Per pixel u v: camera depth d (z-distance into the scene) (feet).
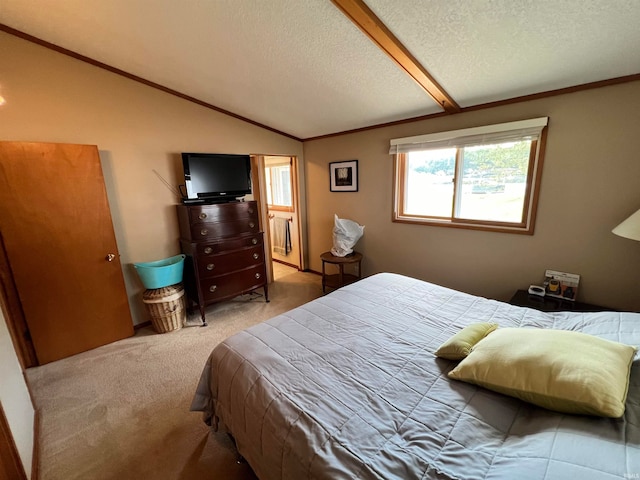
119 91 8.62
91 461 4.98
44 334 7.73
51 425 5.73
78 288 8.13
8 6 6.00
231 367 4.44
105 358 7.97
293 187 14.51
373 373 4.02
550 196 7.42
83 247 8.11
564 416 2.90
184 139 10.07
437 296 6.49
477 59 6.15
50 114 7.64
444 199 9.68
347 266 13.20
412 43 5.75
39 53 7.34
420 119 9.52
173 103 9.68
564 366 3.08
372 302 6.29
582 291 7.34
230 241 10.13
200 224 9.41
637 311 6.70
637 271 6.59
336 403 3.52
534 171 7.57
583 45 5.35
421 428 3.13
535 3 4.58
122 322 8.91
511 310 5.60
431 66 6.47
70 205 7.81
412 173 10.35
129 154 9.02
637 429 2.55
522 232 7.96
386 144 10.62
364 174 11.57
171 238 10.15
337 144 12.32
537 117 7.27
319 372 4.08
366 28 5.38
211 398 4.94
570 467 2.28
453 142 8.79
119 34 6.73
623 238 6.64
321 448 3.00
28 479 4.34
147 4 5.68
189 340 8.84
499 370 3.42
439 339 4.80
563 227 7.36
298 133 12.85
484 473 2.56
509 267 8.45
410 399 3.54
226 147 11.19
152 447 5.23
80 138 8.14
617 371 2.97
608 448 2.38
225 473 4.74
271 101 9.71
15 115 7.20
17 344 7.19
